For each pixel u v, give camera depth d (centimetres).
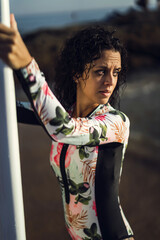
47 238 379
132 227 409
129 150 627
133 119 796
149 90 1046
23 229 92
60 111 94
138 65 1477
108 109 123
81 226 123
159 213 438
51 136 96
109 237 118
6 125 85
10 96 84
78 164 119
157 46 1527
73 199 124
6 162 86
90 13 6581
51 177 533
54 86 144
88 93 119
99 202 119
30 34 1641
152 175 549
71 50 125
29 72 87
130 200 474
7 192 88
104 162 117
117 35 127
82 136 102
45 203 457
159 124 751
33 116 134
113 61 114
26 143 685
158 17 1758
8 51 79
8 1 81
